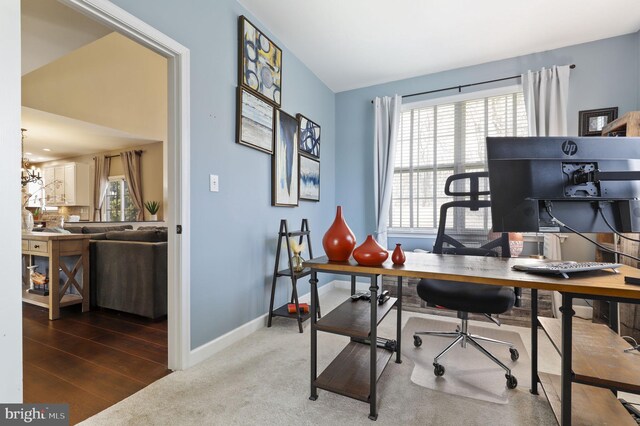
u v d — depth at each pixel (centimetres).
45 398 156
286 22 266
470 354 211
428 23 265
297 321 278
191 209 196
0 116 72
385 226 372
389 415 144
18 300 77
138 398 156
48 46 232
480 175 209
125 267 288
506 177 116
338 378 158
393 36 286
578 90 296
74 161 757
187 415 143
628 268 134
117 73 520
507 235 211
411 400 156
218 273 219
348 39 291
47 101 441
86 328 258
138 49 473
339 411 147
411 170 376
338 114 418
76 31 212
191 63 195
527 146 116
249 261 253
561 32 277
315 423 138
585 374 112
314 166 362
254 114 254
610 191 111
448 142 358
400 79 379
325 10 249
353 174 409
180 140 187
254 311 259
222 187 223
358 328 149
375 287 143
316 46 304
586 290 104
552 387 154
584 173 110
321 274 376
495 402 155
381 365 169
